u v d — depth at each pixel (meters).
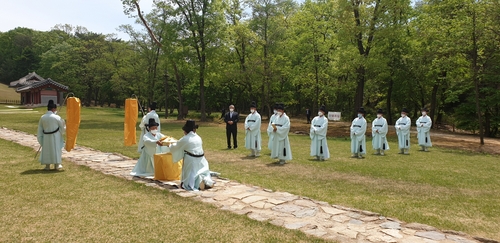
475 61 18.38
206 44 32.06
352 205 6.66
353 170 10.52
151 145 8.54
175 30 30.86
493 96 24.64
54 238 4.65
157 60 40.50
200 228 5.13
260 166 10.97
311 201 6.73
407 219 5.89
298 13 34.56
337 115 28.17
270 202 6.59
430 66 25.39
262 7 31.12
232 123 14.95
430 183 8.89
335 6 30.39
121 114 43.31
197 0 30.91
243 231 5.04
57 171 8.94
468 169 11.15
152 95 42.12
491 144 19.31
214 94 44.09
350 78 30.19
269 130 11.73
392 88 33.97
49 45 78.75
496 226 5.63
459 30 18.36
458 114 27.98
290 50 34.44
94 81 59.81
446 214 6.24
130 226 5.16
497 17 17.19
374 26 25.00
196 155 7.66
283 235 4.92
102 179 8.13
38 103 51.47
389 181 9.04
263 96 35.34
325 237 4.88
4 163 9.85
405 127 15.06
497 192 8.03
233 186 7.86
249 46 35.12
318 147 12.48
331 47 32.19
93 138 17.22
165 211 5.88
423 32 24.67
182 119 35.12
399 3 24.08
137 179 8.27
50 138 8.96
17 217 5.41
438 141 20.56
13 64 81.56
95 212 5.75
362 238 4.88
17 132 18.75
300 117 46.53
